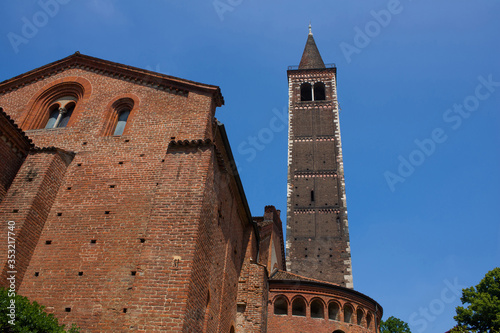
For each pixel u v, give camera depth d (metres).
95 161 19.95
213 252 19.30
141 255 15.22
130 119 21.36
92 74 24.28
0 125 18.36
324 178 50.91
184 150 18.38
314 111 58.62
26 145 19.95
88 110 22.41
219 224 20.62
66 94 24.42
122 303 15.27
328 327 26.11
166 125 20.58
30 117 23.27
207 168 17.61
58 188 19.06
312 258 44.16
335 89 61.56
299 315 26.55
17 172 19.23
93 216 17.86
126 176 19.00
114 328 14.75
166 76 22.39
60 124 23.05
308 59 69.69
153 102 21.83
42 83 24.84
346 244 44.94
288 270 43.44
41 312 13.42
